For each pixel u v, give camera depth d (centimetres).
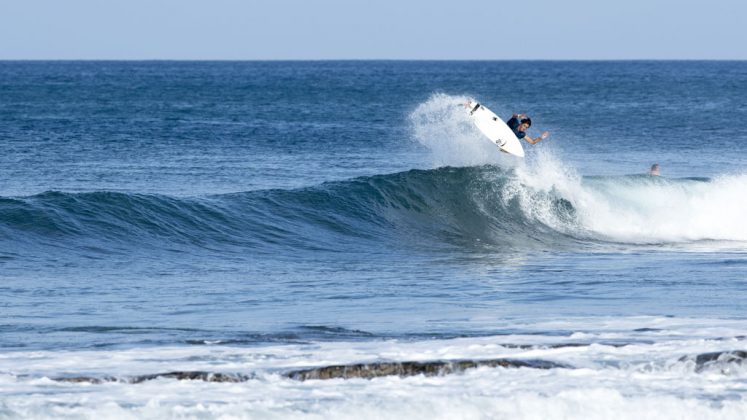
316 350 4259
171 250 7644
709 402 3606
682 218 9181
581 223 9050
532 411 3491
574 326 4841
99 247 7462
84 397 3550
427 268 7175
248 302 5656
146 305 5503
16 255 7056
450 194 9162
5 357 4100
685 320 4991
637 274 6838
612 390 3666
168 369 3906
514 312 5294
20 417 3306
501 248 8288
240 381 3788
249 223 8400
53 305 5441
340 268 7162
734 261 7544
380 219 8812
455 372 3938
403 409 3472
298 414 3406
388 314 5244
